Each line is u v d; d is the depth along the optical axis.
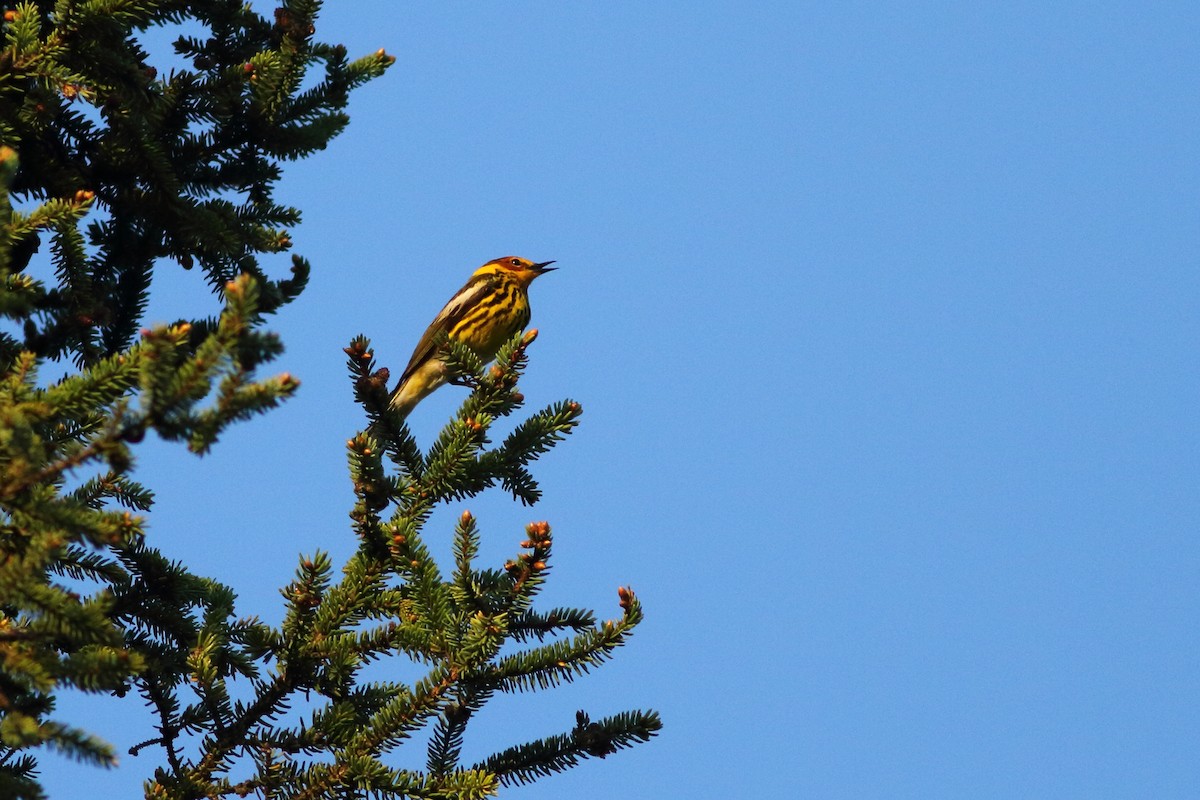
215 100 13.83
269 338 6.86
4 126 12.04
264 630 10.62
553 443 12.29
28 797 7.60
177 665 11.08
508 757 10.05
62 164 13.01
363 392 12.07
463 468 11.88
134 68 12.18
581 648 9.82
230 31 14.66
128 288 14.16
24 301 8.22
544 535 10.16
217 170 14.36
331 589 10.66
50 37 11.70
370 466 11.01
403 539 10.39
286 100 14.10
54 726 7.32
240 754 10.03
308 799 9.62
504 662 9.80
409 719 9.84
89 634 7.72
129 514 7.93
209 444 6.86
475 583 10.19
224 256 14.24
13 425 7.26
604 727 10.05
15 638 7.69
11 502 7.48
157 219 13.55
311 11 14.23
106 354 13.83
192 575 11.27
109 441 6.99
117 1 11.49
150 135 13.02
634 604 9.88
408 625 10.20
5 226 8.19
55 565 10.97
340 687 10.32
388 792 9.57
